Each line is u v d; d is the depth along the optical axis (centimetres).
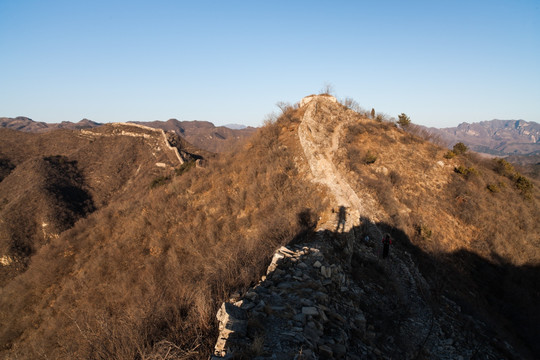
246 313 506
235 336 438
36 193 6425
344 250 1095
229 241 1808
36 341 1678
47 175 7706
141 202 2886
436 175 2425
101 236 2564
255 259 806
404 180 2275
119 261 2152
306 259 829
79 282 2100
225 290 625
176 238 2167
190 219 2309
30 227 5566
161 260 2005
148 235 2291
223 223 2075
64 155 9312
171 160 8531
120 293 1766
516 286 1586
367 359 588
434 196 2209
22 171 7900
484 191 2348
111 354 454
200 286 632
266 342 448
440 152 2756
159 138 10000
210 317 510
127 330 478
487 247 1859
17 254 4862
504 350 1028
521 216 2188
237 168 2608
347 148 2478
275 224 1375
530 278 1719
